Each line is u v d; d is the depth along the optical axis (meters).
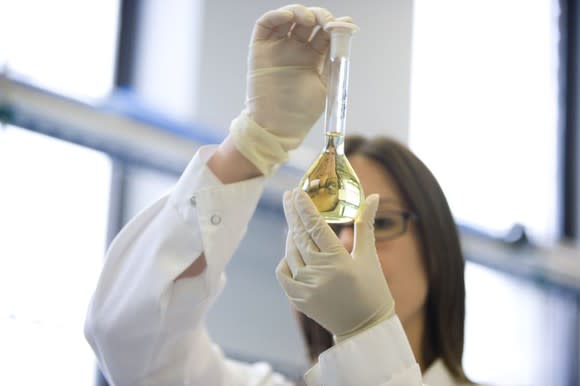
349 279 1.08
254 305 2.74
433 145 3.54
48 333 2.18
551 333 3.80
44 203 2.29
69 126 2.30
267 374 1.66
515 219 3.86
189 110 2.84
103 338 1.26
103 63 2.83
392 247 1.54
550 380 3.76
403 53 3.40
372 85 3.28
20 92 2.19
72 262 2.35
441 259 1.57
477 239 3.54
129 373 1.31
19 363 2.09
